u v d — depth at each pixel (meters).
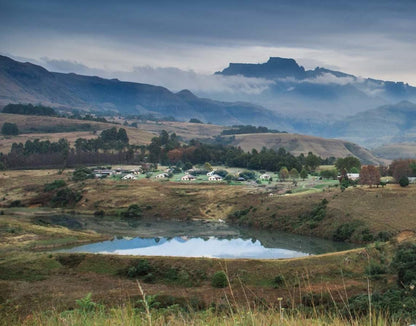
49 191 174.00
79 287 61.12
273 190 163.00
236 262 71.50
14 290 57.78
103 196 167.38
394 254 69.12
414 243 71.69
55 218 144.62
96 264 74.00
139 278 69.50
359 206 122.06
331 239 113.12
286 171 192.25
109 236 116.50
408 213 110.31
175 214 151.12
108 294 54.62
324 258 71.38
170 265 72.12
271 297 51.97
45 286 60.88
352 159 193.12
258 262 70.81
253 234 122.06
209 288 63.19
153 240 113.31
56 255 76.19
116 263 73.94
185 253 98.00
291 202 140.12
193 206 155.88
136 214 151.88
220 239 115.00
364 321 9.59
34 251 96.19
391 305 26.06
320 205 129.88
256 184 181.62
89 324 10.84
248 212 143.75
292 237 117.50
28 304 49.00
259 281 64.56
